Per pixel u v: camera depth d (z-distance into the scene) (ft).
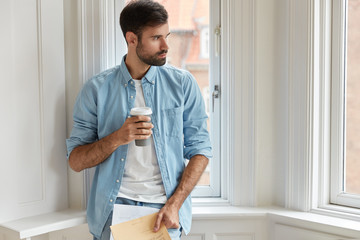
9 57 5.16
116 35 6.08
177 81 5.13
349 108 5.78
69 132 5.87
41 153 5.56
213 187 6.42
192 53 6.32
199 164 5.04
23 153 5.37
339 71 5.74
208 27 6.28
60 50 5.69
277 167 6.06
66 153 5.84
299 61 5.65
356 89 5.69
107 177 4.96
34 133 5.48
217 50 6.24
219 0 6.17
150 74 5.00
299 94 5.67
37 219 5.36
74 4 5.78
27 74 5.36
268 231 5.79
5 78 5.14
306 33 5.55
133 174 4.96
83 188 5.84
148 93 5.01
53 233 6.04
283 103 5.92
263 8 5.89
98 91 5.02
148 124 4.52
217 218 5.73
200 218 5.72
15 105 5.26
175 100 5.09
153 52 4.73
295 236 5.48
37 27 5.44
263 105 5.99
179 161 5.14
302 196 5.74
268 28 5.94
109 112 5.01
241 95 5.91
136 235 4.56
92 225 5.13
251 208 5.95
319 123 5.76
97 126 5.18
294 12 5.65
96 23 5.76
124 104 5.00
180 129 5.10
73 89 5.85
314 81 5.60
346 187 5.87
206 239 5.80
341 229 5.09
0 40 5.06
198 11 6.26
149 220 4.69
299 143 5.71
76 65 5.82
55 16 5.61
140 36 4.71
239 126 5.95
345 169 5.86
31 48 5.39
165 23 4.72
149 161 4.98
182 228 5.16
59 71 5.69
